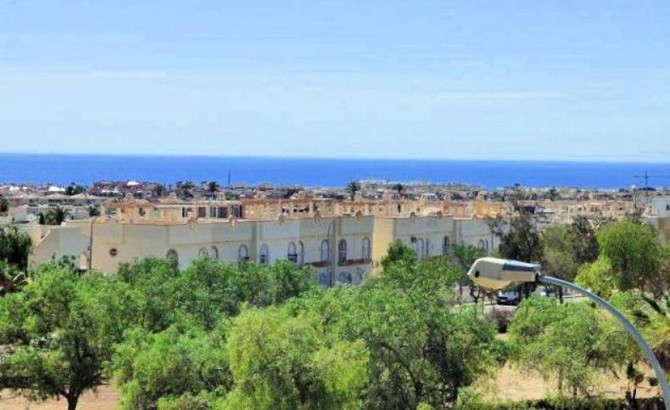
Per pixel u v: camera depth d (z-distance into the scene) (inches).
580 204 7313.0
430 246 4564.5
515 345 1996.8
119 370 1798.7
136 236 3580.2
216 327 2003.0
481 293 3892.7
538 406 2153.1
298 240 4084.6
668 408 813.9
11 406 2282.2
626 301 2225.6
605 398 2229.3
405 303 1691.7
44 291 1980.8
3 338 2017.7
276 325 1579.7
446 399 1715.1
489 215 5009.8
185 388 1718.8
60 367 1950.1
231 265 2679.6
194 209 4389.8
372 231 4414.4
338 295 1808.6
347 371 1547.7
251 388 1551.4
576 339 2114.9
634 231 3572.8
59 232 3678.6
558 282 802.8
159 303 2139.5
